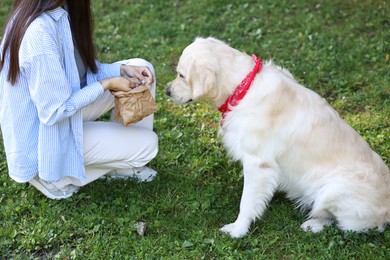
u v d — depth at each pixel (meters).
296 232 3.03
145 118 3.23
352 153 2.95
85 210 3.11
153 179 3.30
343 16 4.70
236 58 2.96
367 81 4.00
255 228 3.04
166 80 4.10
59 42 2.84
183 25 4.72
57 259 2.89
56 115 2.85
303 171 3.00
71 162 3.02
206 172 3.38
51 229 3.01
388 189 2.95
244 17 4.77
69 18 2.97
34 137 2.97
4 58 2.85
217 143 3.56
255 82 2.94
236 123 2.96
